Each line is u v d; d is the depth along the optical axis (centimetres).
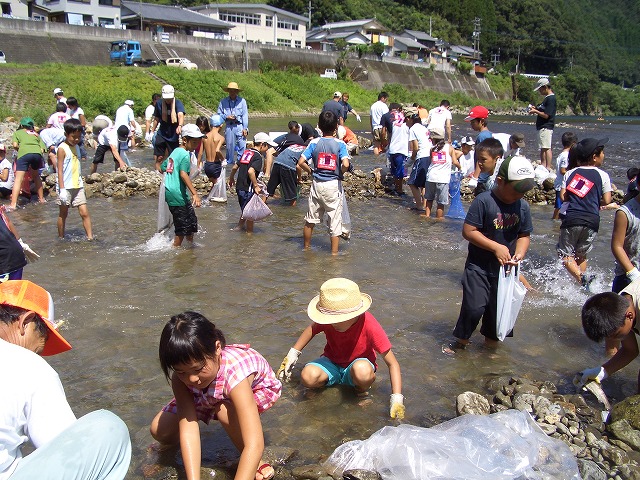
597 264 721
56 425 218
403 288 604
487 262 454
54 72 3322
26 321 246
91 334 473
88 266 651
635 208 468
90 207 967
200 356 264
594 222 606
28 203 987
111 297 556
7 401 212
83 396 379
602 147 620
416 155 1012
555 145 2267
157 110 1197
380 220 938
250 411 284
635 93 9519
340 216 727
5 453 216
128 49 4106
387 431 319
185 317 272
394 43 7938
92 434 213
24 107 2720
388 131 1327
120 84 3419
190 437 294
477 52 9362
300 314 525
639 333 377
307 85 4806
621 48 11956
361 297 379
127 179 1115
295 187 1033
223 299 559
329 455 323
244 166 820
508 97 8362
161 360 269
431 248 766
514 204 448
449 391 398
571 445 330
